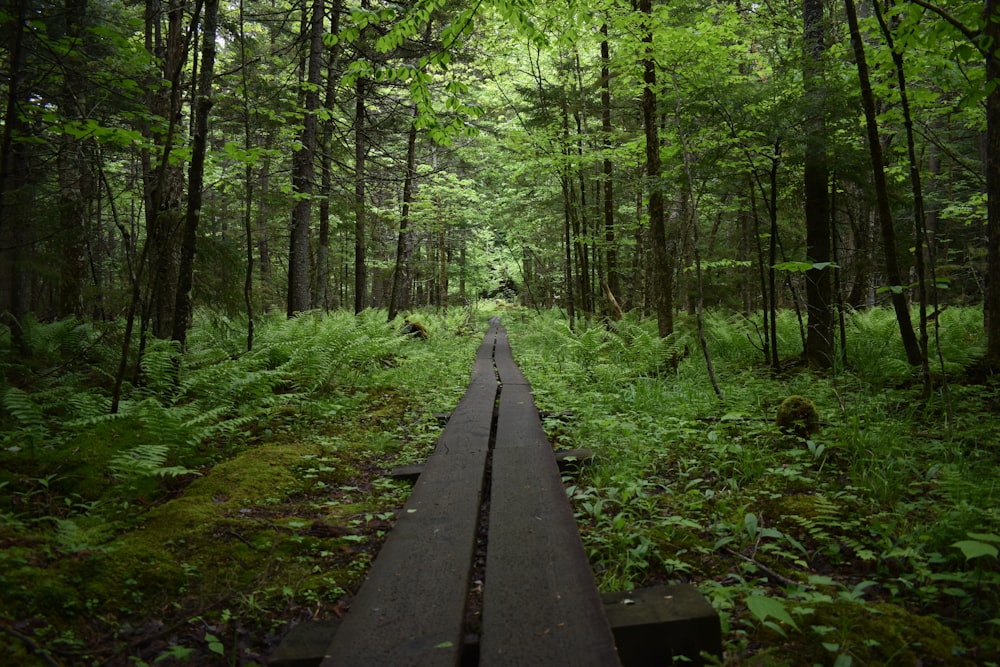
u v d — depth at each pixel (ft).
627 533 11.23
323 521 12.26
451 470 14.35
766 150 24.58
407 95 52.42
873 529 10.87
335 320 35.73
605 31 37.35
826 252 27.30
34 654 7.23
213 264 26.86
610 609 7.85
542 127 46.11
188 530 11.14
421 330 48.78
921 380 21.36
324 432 19.58
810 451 15.58
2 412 15.79
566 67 45.47
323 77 41.96
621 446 16.85
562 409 22.52
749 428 17.78
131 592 9.16
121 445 14.71
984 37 14.99
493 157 65.16
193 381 19.39
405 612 7.71
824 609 8.42
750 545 10.97
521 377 31.99
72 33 22.41
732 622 8.58
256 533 11.32
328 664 6.56
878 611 8.32
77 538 9.77
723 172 26.68
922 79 26.37
